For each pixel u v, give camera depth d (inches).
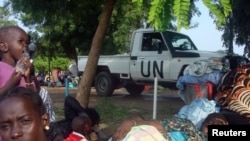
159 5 87.4
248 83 122.6
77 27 867.4
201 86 159.8
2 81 102.1
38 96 71.3
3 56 106.2
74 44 902.4
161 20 87.7
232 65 328.5
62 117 320.8
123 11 789.9
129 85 583.8
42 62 1520.7
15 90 69.5
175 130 85.2
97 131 171.9
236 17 185.3
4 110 65.7
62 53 1023.0
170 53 485.1
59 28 889.5
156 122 86.2
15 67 99.3
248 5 175.8
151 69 508.7
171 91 677.9
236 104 120.5
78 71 615.2
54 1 447.8
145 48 519.5
